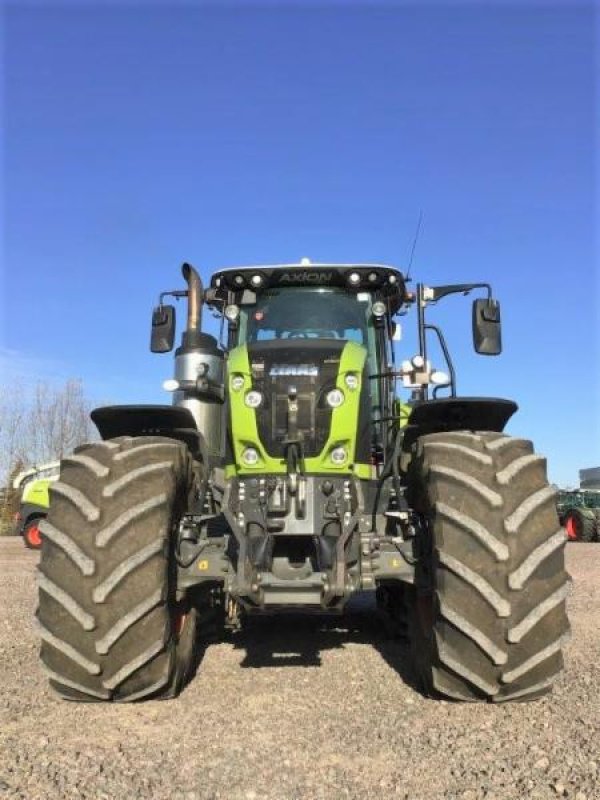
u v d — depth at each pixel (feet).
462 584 11.75
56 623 11.94
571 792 8.89
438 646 11.98
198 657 16.28
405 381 17.22
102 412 14.07
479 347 17.52
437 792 8.96
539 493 12.19
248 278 18.85
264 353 15.75
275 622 20.77
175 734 11.02
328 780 9.34
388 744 10.56
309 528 14.62
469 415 14.44
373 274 18.60
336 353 15.69
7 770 9.64
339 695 13.11
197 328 16.31
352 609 23.31
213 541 14.60
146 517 12.14
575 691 13.25
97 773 9.54
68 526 12.11
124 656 11.91
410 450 14.94
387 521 15.52
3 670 15.11
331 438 15.01
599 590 28.22
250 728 11.29
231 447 15.64
